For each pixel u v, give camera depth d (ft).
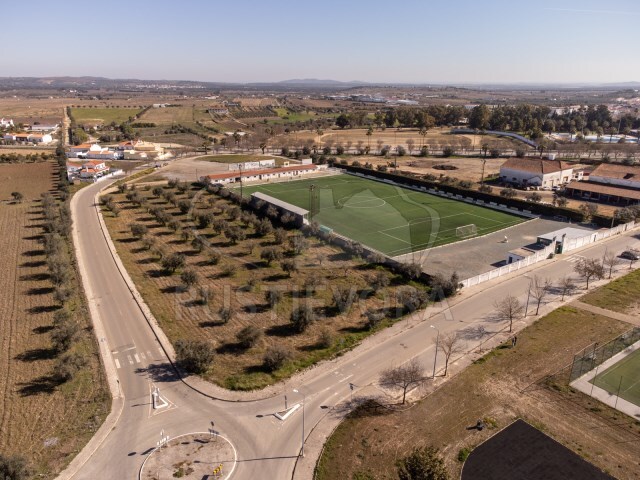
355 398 120.06
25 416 112.78
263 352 140.46
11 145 579.48
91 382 126.41
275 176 383.04
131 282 189.67
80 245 234.38
